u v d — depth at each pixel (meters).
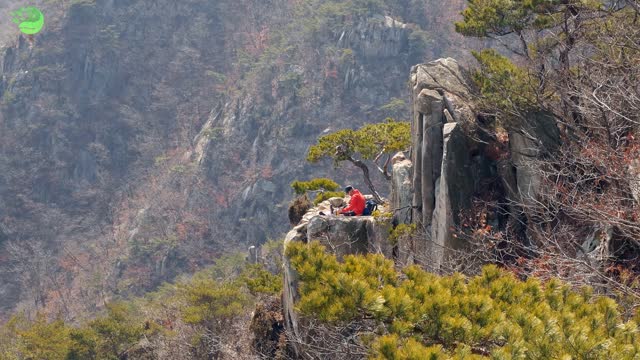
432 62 33.53
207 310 68.44
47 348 78.81
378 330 16.50
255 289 43.88
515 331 14.30
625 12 32.25
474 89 31.86
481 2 33.84
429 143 30.73
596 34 31.25
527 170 28.89
